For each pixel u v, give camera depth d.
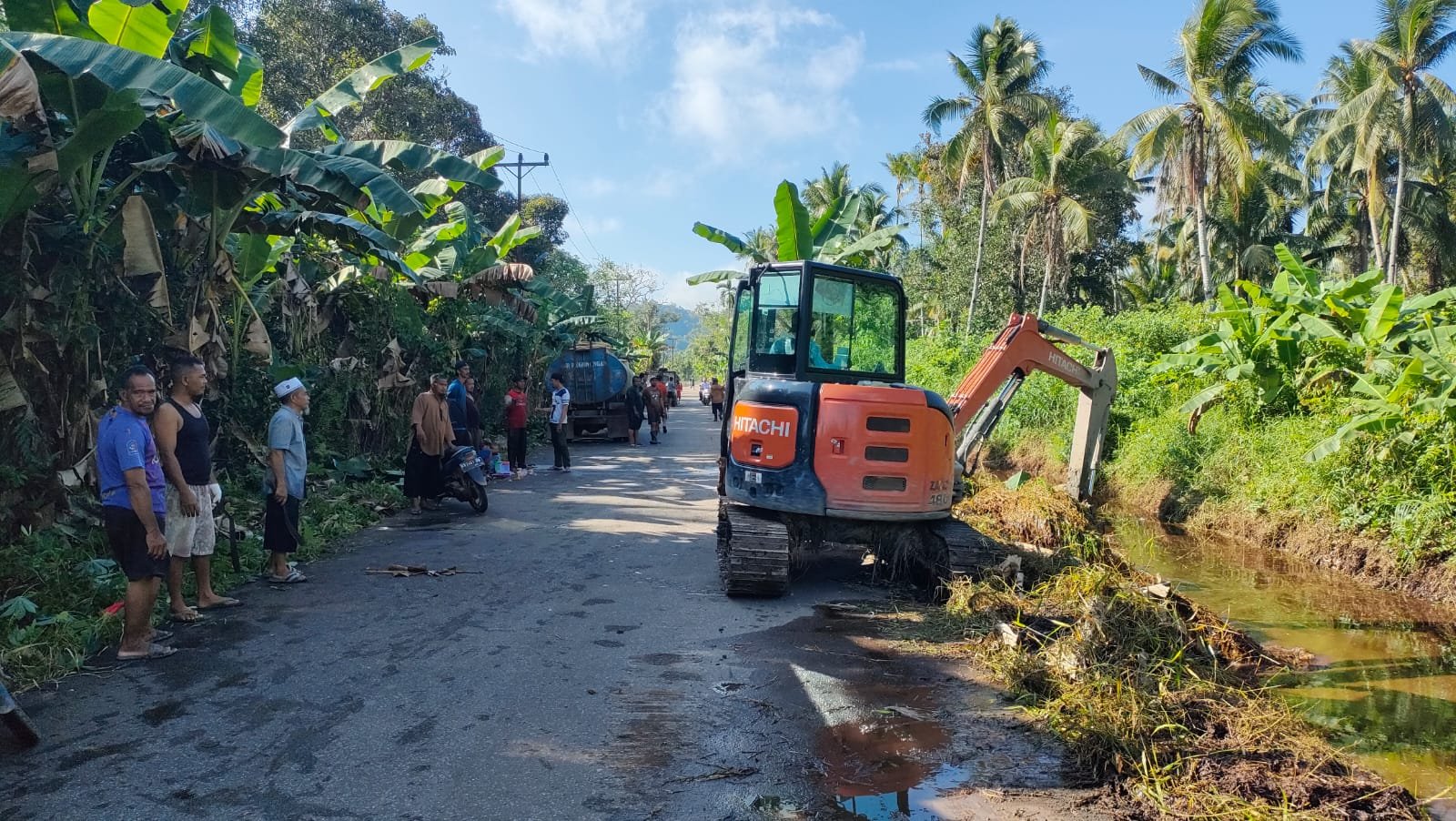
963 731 4.58
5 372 6.87
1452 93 30.48
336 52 27.48
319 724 4.43
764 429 7.30
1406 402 9.92
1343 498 10.27
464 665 5.34
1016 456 18.14
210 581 6.68
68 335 7.24
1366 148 31.33
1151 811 3.78
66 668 5.01
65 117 7.45
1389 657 6.54
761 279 8.02
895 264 47.75
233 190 8.69
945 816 3.68
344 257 13.73
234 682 4.96
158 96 7.34
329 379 12.41
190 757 4.02
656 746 4.29
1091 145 35.78
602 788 3.84
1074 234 33.91
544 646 5.76
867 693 5.09
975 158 36.97
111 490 5.18
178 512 5.86
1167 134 29.92
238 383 10.05
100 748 4.09
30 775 3.82
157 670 5.12
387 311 14.25
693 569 8.07
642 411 23.11
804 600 7.12
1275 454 12.03
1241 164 29.72
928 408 7.26
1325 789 3.96
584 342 23.80
